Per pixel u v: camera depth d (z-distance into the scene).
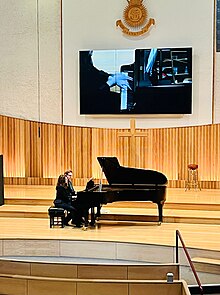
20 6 10.63
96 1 10.27
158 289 4.95
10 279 5.27
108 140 10.58
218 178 10.26
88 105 10.37
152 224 7.93
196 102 10.12
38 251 7.01
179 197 9.18
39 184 10.91
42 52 10.66
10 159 11.04
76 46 10.44
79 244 6.91
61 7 10.41
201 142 10.27
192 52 10.00
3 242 7.04
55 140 10.83
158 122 10.34
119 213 8.34
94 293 5.05
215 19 9.90
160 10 10.06
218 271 6.02
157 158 10.46
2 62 10.80
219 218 7.89
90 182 7.80
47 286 5.16
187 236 7.07
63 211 7.69
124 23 10.20
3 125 11.02
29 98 10.81
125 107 10.23
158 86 10.05
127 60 10.12
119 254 6.77
